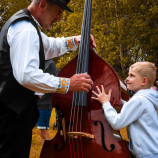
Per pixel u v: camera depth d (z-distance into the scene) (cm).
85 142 215
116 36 1256
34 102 192
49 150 225
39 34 190
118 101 222
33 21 188
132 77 239
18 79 168
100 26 1285
